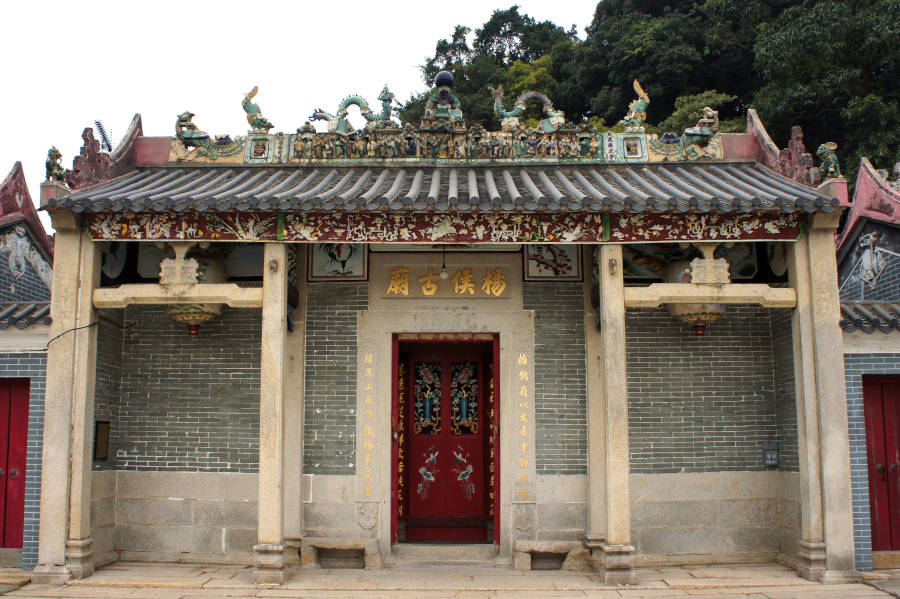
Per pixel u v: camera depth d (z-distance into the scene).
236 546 10.21
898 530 10.03
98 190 9.77
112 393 10.38
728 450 10.49
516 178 10.61
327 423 10.52
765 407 10.59
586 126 11.27
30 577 8.79
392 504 10.52
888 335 9.78
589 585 8.81
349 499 10.34
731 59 31.92
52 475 8.95
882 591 8.42
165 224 9.19
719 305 10.07
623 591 8.53
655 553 10.21
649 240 9.22
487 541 11.13
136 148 11.30
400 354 12.00
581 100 36.62
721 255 10.30
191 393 10.60
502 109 11.56
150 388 10.62
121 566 9.84
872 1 26.09
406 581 9.08
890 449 10.16
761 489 10.43
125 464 10.45
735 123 28.31
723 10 31.91
